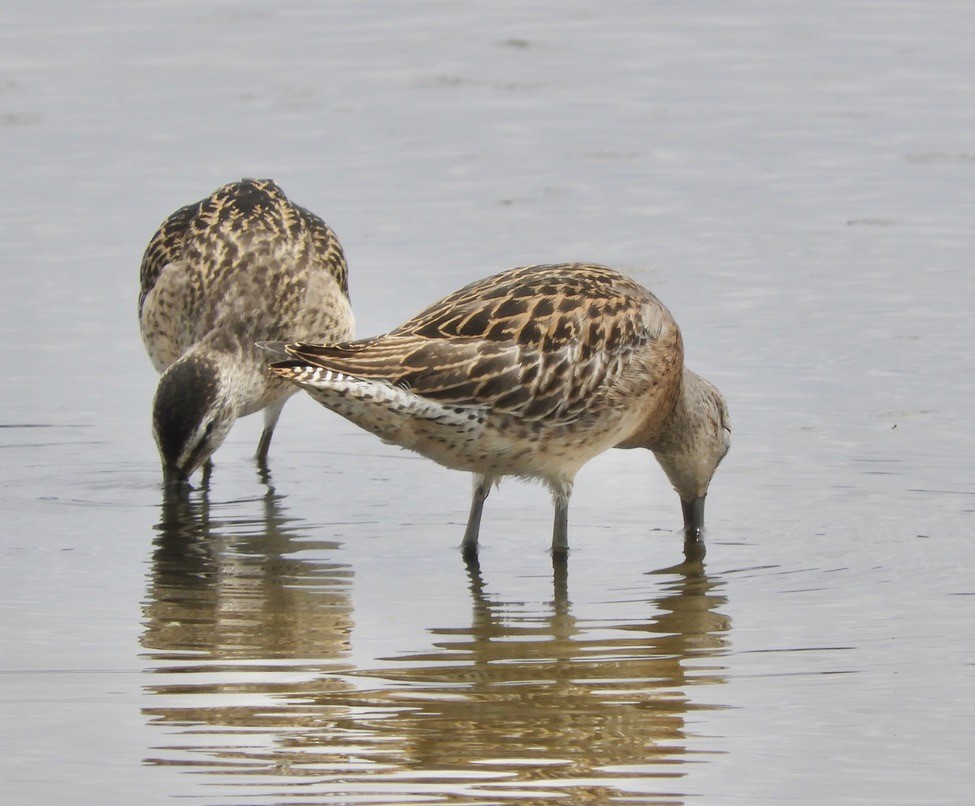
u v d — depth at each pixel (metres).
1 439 14.84
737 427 14.84
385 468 14.66
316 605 11.29
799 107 23.12
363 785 8.51
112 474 14.26
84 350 16.59
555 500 12.47
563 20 26.91
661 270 17.95
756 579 11.80
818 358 16.08
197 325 15.02
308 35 26.17
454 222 19.19
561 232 18.91
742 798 8.39
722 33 26.22
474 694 9.67
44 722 9.23
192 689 9.74
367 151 21.52
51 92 23.47
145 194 19.97
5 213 19.47
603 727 9.22
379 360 11.41
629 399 12.47
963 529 12.70
